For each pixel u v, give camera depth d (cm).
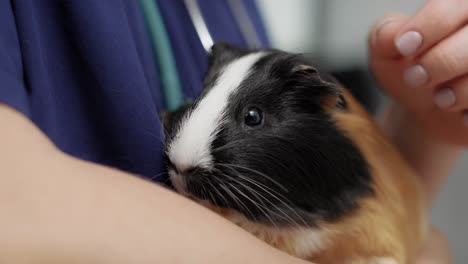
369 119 29
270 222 24
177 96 28
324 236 25
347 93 29
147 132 23
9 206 11
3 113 14
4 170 12
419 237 31
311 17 80
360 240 25
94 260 11
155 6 29
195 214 14
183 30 31
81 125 23
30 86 19
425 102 31
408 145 36
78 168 13
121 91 23
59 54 22
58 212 11
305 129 25
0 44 17
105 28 22
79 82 23
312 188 24
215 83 25
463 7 23
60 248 11
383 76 31
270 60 25
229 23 35
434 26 23
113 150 23
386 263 25
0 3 17
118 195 13
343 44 75
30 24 19
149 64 26
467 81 24
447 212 66
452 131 31
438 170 37
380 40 27
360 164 26
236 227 15
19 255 10
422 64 24
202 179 23
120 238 12
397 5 72
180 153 23
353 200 25
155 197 14
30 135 13
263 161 23
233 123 24
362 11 75
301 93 25
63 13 22
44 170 12
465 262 66
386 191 27
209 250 13
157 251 12
